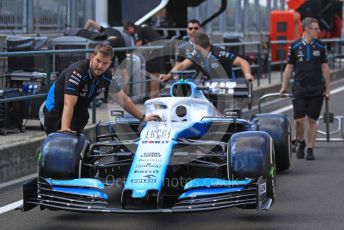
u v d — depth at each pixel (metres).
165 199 17.53
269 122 22.25
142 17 41.78
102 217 17.81
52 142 16.44
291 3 64.19
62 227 17.00
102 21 41.72
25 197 15.74
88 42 33.59
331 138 29.88
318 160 25.56
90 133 27.27
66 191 15.61
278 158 22.38
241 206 15.94
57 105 18.73
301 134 25.83
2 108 25.17
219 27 62.09
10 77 28.11
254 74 49.91
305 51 25.08
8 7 36.34
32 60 29.36
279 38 58.66
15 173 22.80
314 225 16.98
